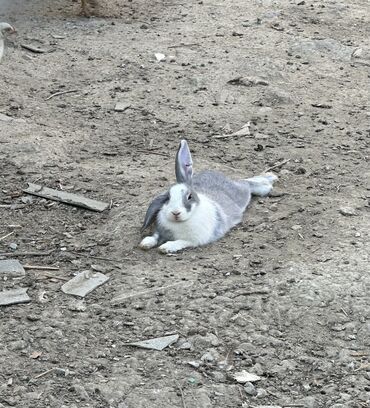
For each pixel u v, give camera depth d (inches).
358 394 349.1
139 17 864.9
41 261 445.1
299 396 346.9
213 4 904.9
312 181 545.0
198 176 502.0
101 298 409.4
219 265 438.3
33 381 347.9
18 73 708.7
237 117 656.4
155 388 345.1
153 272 431.2
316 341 382.6
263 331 387.5
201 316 395.2
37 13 855.7
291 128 640.4
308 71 747.4
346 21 880.9
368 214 496.4
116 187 526.9
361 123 656.4
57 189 524.1
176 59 751.7
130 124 637.3
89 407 332.8
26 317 391.9
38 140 589.3
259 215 495.8
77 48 769.6
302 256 446.6
